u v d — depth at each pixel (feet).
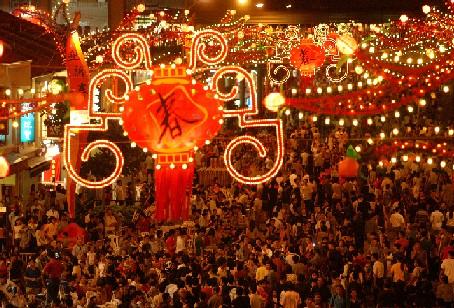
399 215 160.86
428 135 195.83
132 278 128.57
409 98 146.30
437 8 268.41
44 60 187.52
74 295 124.26
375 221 162.71
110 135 193.16
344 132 204.54
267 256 134.62
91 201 182.80
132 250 145.07
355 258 138.10
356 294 123.85
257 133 226.58
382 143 187.11
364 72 191.52
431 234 155.74
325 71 210.59
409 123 210.79
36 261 136.67
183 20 190.08
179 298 117.29
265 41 212.64
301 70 167.22
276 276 128.57
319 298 119.24
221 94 95.86
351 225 160.25
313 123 217.97
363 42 177.68
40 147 196.75
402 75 176.76
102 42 194.70
